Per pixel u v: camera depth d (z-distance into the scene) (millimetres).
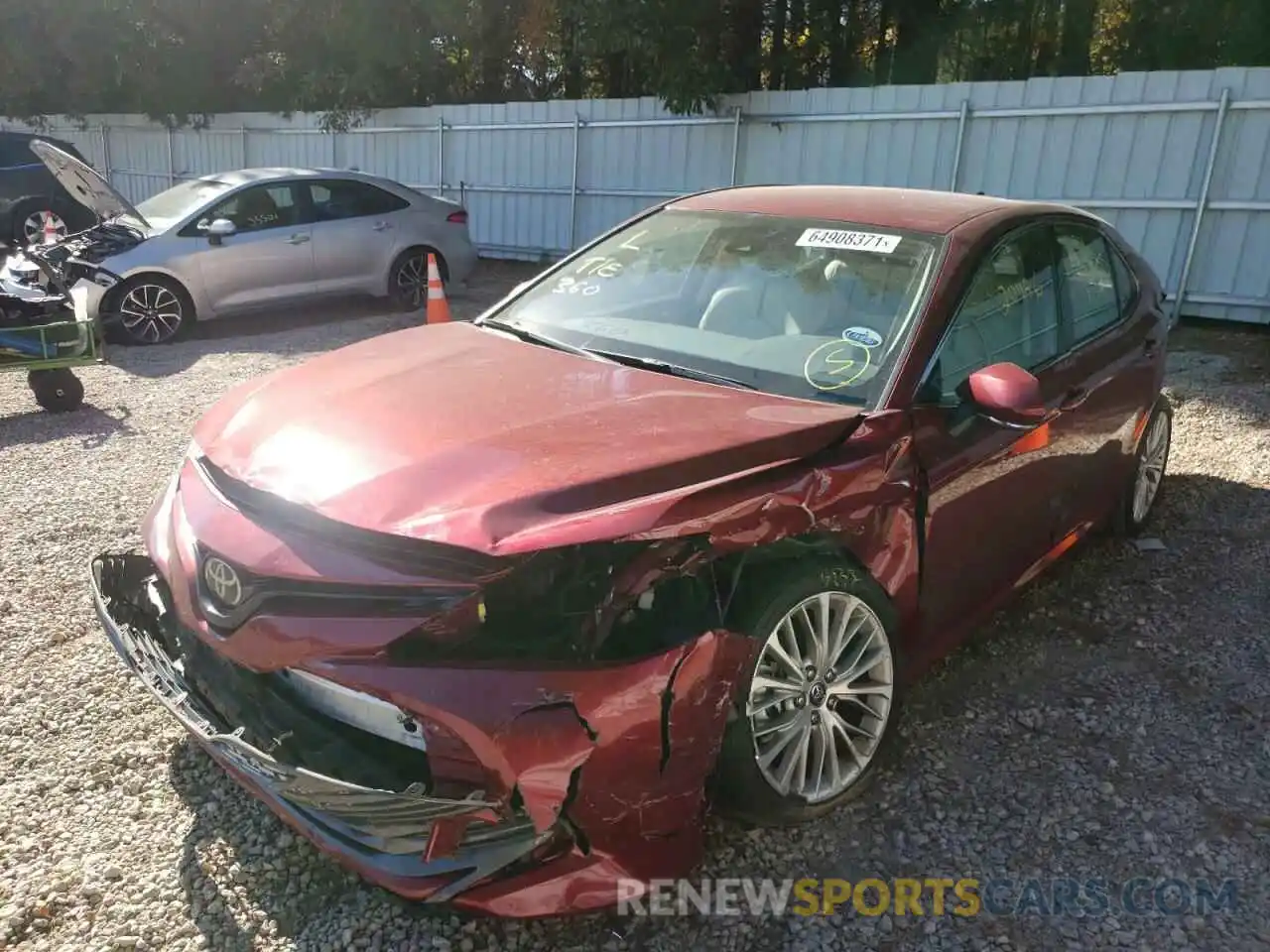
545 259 14031
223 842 2748
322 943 2432
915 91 10070
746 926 2523
